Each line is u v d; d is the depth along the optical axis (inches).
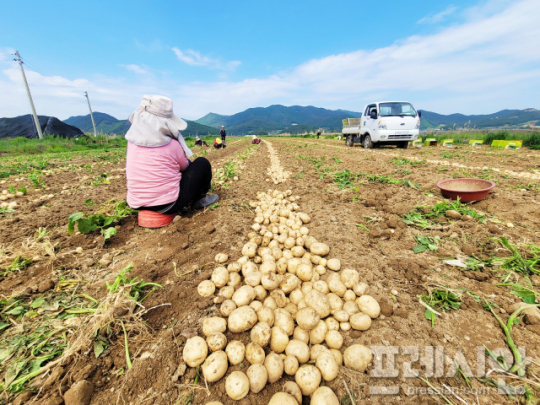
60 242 116.4
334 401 52.6
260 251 104.5
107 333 66.8
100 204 175.9
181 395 56.3
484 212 132.2
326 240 115.9
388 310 74.7
